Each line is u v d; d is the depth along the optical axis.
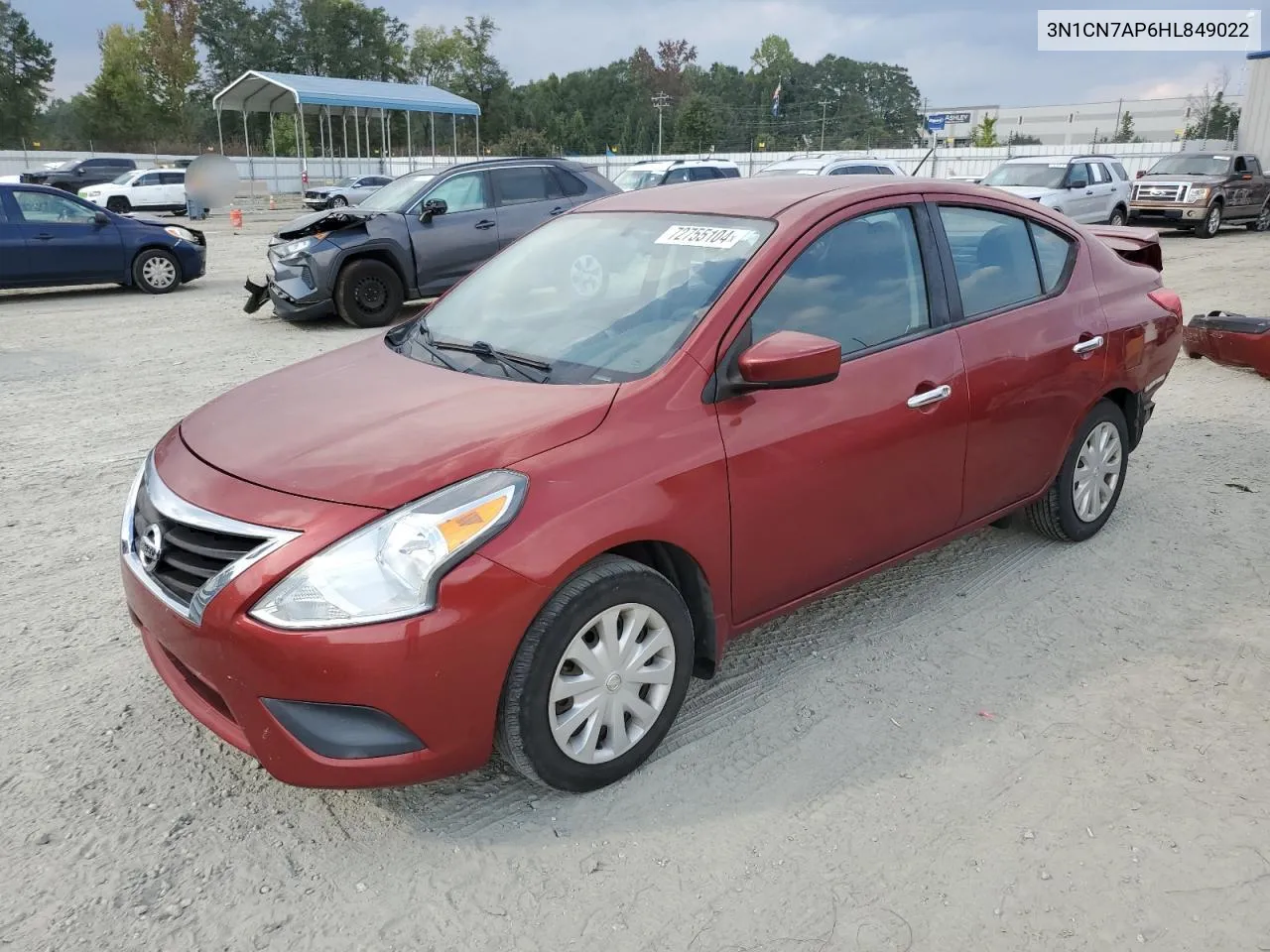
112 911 2.36
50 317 11.45
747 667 3.46
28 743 3.02
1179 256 16.77
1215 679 3.35
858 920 2.32
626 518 2.61
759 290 3.05
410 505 2.40
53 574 4.26
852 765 2.91
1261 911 2.34
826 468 3.12
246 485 2.55
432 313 3.78
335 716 2.39
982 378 3.62
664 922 2.32
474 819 2.69
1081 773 2.87
